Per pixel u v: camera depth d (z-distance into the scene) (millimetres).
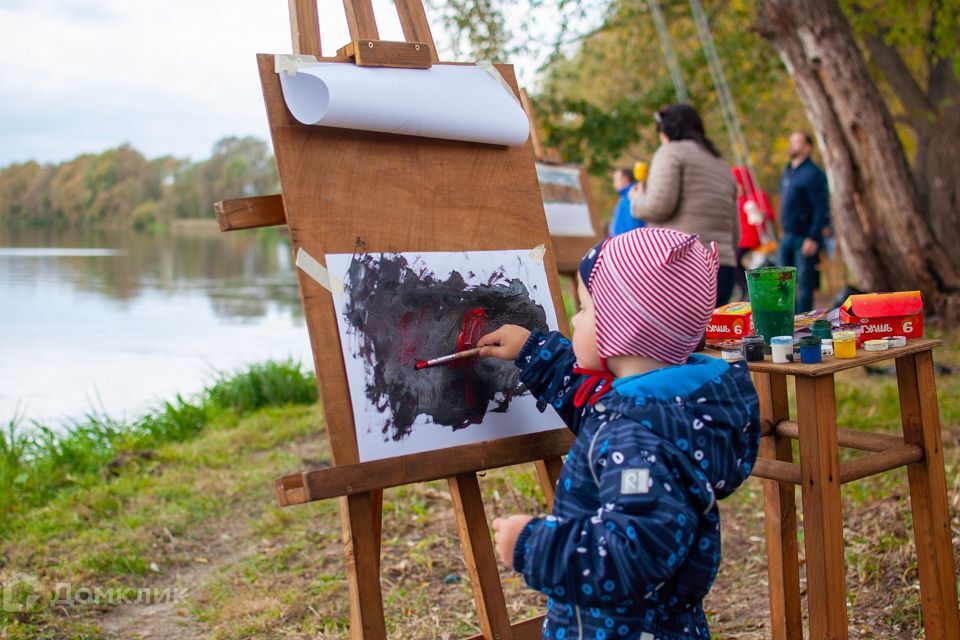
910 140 13047
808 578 2037
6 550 3768
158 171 43688
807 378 1986
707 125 15164
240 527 4070
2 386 8109
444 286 2062
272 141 1920
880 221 7488
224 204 1938
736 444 1589
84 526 4059
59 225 43969
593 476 1573
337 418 1863
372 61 2025
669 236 1593
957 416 4586
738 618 2922
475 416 2053
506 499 4074
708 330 2316
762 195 7266
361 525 1876
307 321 1871
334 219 1948
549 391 1963
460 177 2154
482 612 2061
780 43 7465
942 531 2244
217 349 10125
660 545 1430
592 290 1646
